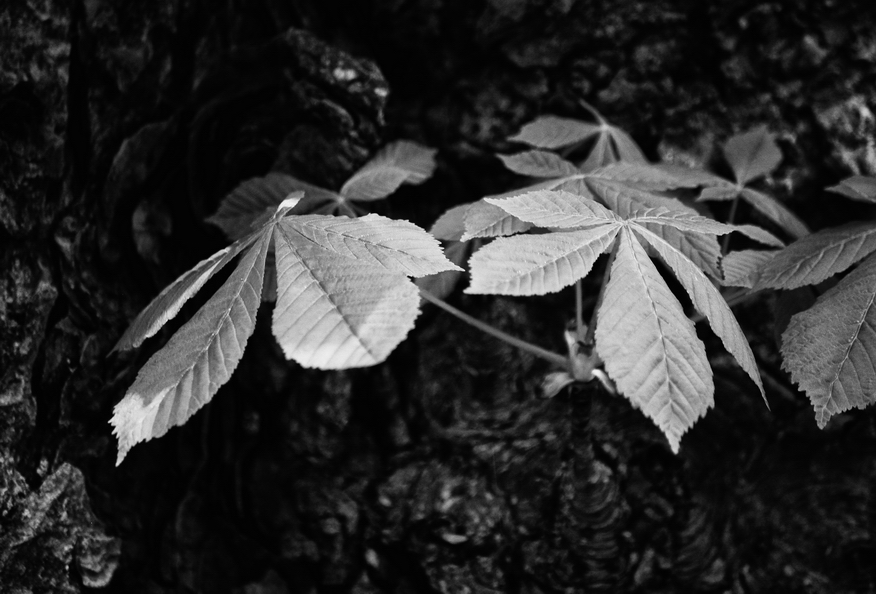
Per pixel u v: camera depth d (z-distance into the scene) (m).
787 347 0.65
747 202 0.86
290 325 0.58
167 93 0.81
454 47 0.88
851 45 0.85
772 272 0.68
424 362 0.88
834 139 0.85
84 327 0.76
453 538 0.86
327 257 0.61
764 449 0.87
